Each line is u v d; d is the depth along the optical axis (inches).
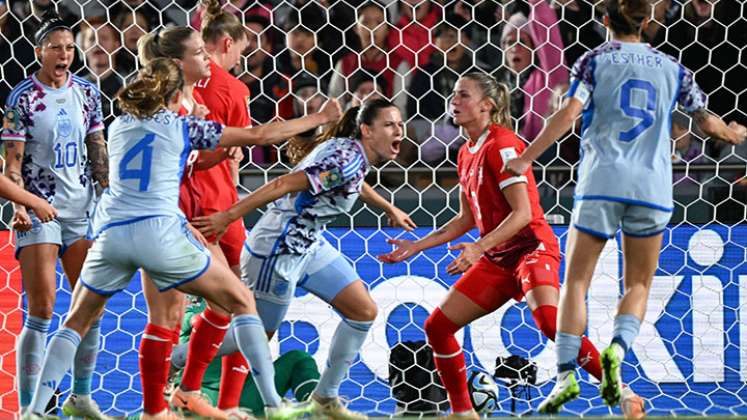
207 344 745.0
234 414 738.2
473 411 794.2
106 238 653.9
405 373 893.8
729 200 950.4
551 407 663.1
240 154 762.8
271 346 914.1
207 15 832.9
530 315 914.7
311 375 814.5
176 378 820.0
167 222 652.1
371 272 923.4
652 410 905.5
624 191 644.7
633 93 650.2
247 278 735.1
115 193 658.8
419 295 920.9
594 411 896.3
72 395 758.5
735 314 917.8
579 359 757.3
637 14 660.1
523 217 736.3
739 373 914.1
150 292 713.6
